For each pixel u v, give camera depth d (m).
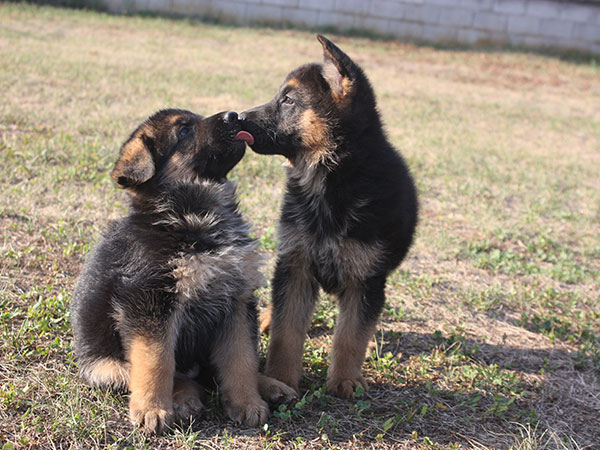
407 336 2.05
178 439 1.75
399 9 7.14
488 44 7.28
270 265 2.19
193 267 1.79
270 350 1.91
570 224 2.66
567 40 7.25
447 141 3.76
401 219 1.92
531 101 5.34
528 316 2.17
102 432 1.75
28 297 1.99
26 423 1.75
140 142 1.85
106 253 1.84
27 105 3.20
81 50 4.86
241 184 2.59
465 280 2.29
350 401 1.87
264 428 1.78
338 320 1.93
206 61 5.12
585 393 1.94
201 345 1.86
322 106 1.93
